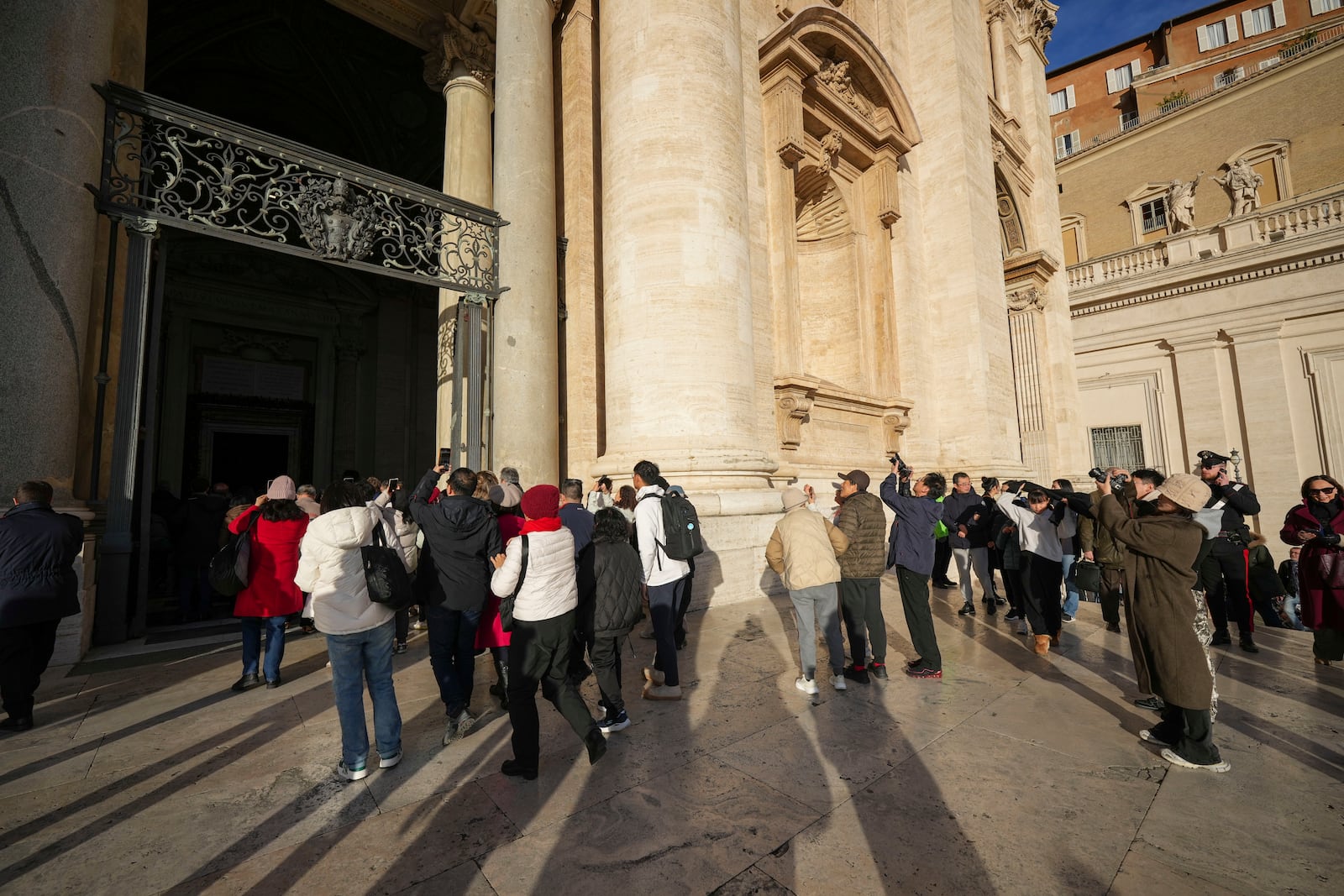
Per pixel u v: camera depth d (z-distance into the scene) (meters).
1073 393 17.08
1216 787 2.53
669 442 6.31
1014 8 18.03
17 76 4.40
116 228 4.99
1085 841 2.13
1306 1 26.69
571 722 2.73
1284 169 19.80
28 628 3.25
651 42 6.82
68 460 4.50
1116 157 24.41
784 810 2.35
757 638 4.99
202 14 11.65
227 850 2.10
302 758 2.86
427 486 4.86
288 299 15.27
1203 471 5.26
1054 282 17.27
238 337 14.67
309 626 5.71
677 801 2.42
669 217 6.52
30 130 4.41
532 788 2.55
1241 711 3.46
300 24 12.43
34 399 4.30
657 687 3.68
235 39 12.49
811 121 10.18
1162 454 18.48
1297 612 6.41
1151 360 18.84
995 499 6.42
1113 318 19.62
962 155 12.28
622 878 1.93
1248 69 27.14
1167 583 2.84
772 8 9.84
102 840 2.16
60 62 4.57
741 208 6.97
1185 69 28.98
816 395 9.41
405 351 16.77
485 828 2.24
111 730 3.21
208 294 14.23
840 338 11.44
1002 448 11.95
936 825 2.24
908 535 4.12
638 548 3.78
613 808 2.37
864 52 10.56
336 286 15.80
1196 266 17.75
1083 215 25.47
